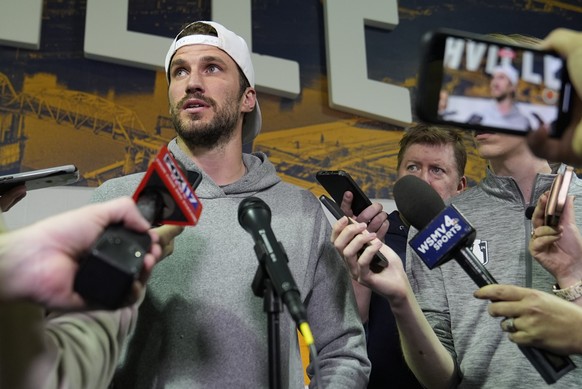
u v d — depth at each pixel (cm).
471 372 155
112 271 75
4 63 290
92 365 89
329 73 321
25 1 294
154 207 103
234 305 148
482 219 173
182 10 315
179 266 152
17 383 75
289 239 163
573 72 73
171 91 178
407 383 202
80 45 300
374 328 209
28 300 72
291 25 327
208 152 174
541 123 77
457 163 234
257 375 143
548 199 135
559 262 138
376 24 334
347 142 319
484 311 160
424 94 76
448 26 345
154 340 146
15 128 285
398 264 149
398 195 146
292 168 310
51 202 279
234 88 178
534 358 117
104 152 292
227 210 163
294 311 103
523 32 353
